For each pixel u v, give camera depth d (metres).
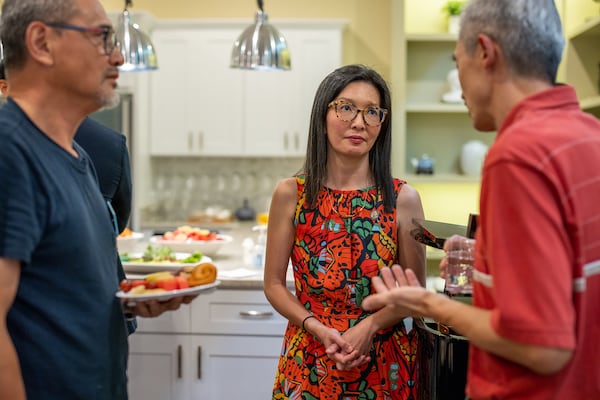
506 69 1.05
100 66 1.26
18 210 1.12
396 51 4.24
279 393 1.70
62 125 1.28
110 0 5.16
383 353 1.66
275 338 2.67
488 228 0.98
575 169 0.96
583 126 1.02
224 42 4.85
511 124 1.04
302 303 1.73
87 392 1.24
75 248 1.22
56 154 1.24
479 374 1.10
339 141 1.68
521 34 1.03
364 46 5.16
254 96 4.87
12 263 1.12
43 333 1.19
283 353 1.74
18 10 1.20
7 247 1.10
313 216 1.72
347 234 1.70
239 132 4.90
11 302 1.13
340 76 1.70
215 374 2.69
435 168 4.56
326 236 1.70
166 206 5.32
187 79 4.88
